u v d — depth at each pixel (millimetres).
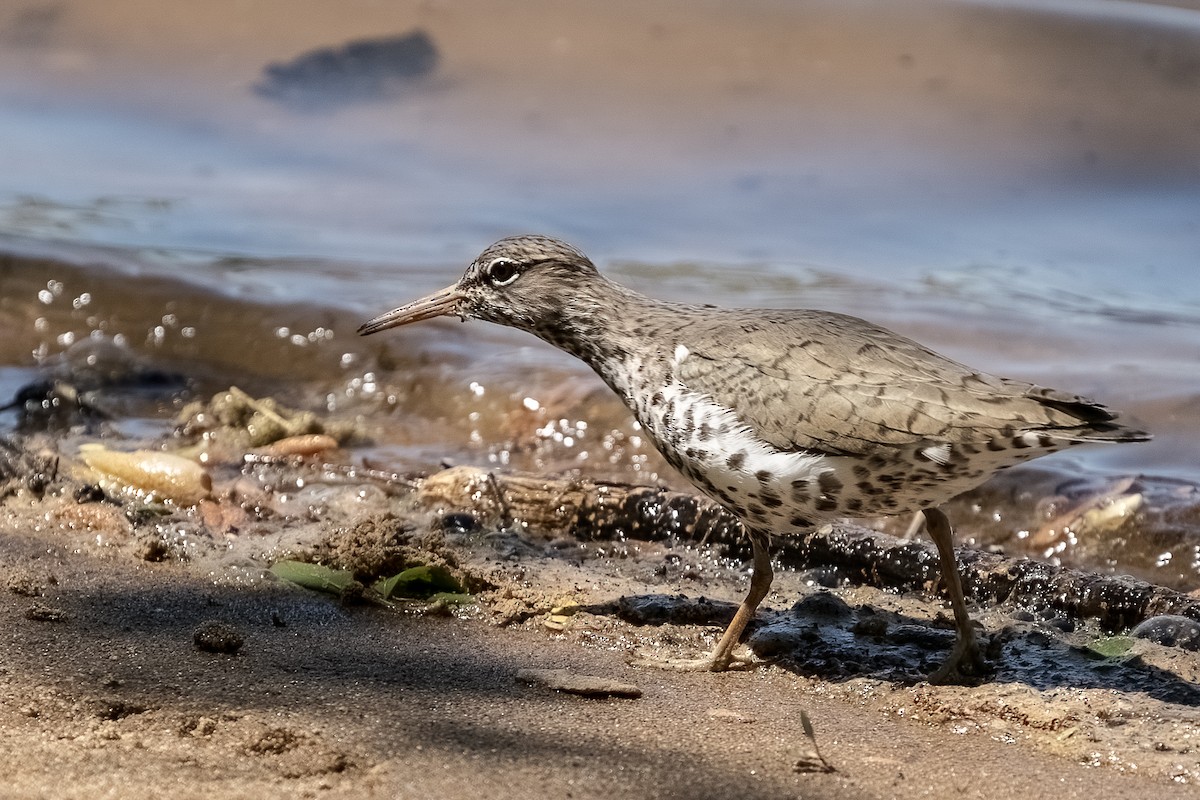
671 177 19547
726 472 8844
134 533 10562
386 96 20969
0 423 13508
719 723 7840
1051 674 8586
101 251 17453
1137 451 12883
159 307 16188
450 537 10758
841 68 20484
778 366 8703
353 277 17422
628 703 8102
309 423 13492
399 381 14859
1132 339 15703
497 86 20844
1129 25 20906
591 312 9781
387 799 6652
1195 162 18906
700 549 11023
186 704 7656
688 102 20312
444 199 19641
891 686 8516
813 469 8539
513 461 13250
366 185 20047
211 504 11305
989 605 10109
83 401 14016
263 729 7332
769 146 19719
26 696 7656
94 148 20922
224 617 9109
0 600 9117
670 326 9438
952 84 20125
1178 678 8477
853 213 18797
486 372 14812
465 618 9430
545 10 21609
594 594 9891
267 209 19641
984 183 19031
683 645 9227
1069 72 20188
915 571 10438
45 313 16078
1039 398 8156
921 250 18109
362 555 9922
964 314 16391
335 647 8727
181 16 21859
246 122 21016
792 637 9164
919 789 7078
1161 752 7543
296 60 21375
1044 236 18281
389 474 12398
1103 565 11195
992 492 12203
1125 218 18406
